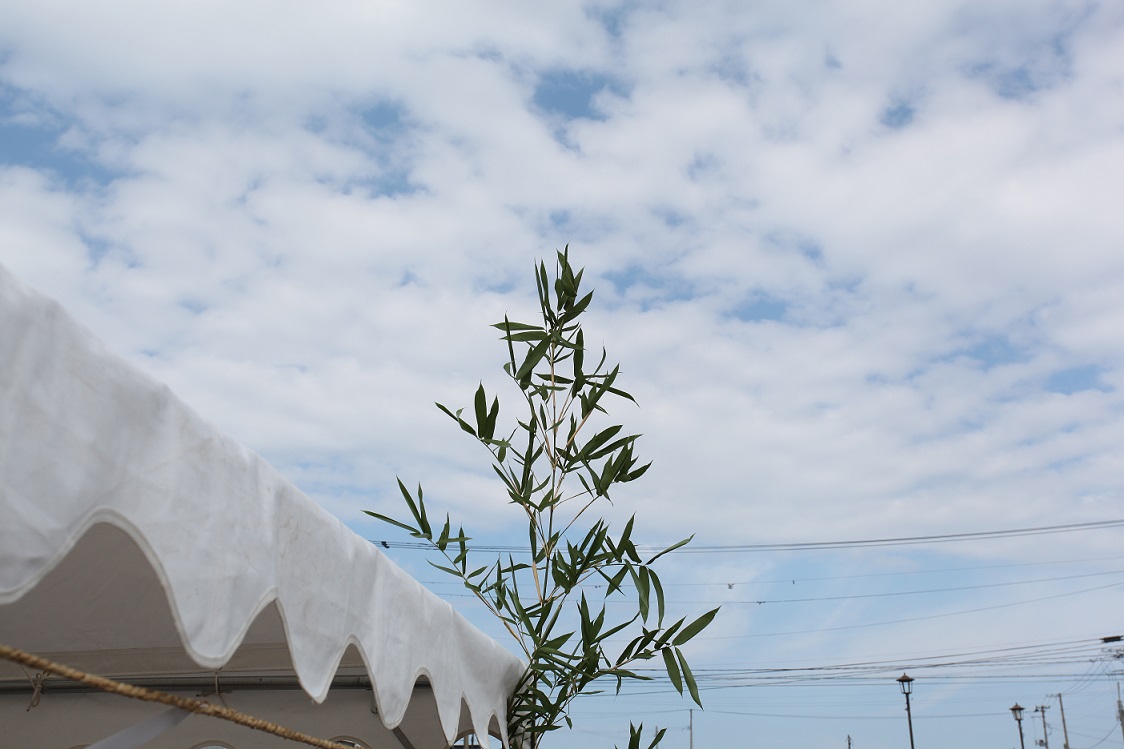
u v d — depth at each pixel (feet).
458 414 13.91
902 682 69.51
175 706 5.86
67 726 13.75
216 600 5.75
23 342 4.39
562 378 14.94
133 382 5.16
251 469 6.35
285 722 14.37
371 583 8.36
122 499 5.01
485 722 11.73
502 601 13.52
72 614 9.03
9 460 4.27
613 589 13.05
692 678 12.55
